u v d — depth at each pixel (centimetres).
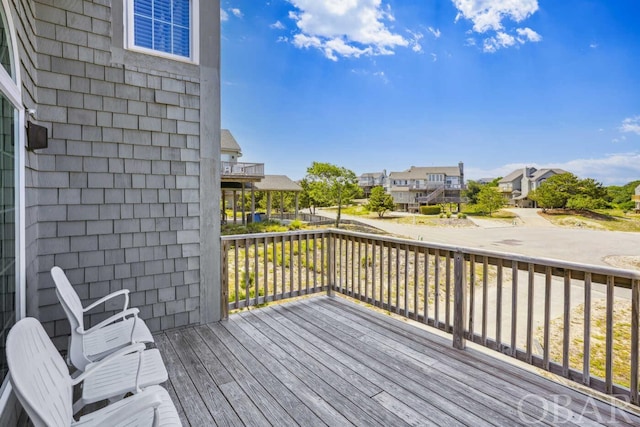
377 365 269
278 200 2692
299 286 429
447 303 308
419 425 197
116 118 320
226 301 378
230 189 1742
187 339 322
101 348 212
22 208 215
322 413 209
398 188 3534
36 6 278
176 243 353
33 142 247
